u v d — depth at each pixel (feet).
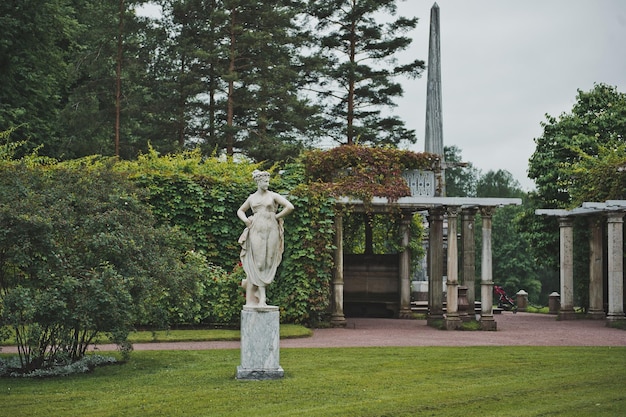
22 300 41.75
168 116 130.21
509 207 243.81
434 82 109.29
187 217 78.69
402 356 53.67
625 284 99.04
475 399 37.99
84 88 126.72
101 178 51.62
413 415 34.68
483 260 80.94
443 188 85.71
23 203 44.32
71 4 134.51
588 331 77.77
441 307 87.15
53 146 111.75
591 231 98.84
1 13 98.99
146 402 37.37
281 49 128.88
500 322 93.76
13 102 101.14
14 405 37.01
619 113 119.03
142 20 126.82
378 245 125.59
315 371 46.44
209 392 39.60
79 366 46.85
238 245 79.61
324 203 79.77
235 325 74.18
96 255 46.68
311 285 79.15
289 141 133.69
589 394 39.29
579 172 103.19
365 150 83.41
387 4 134.31
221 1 126.62
